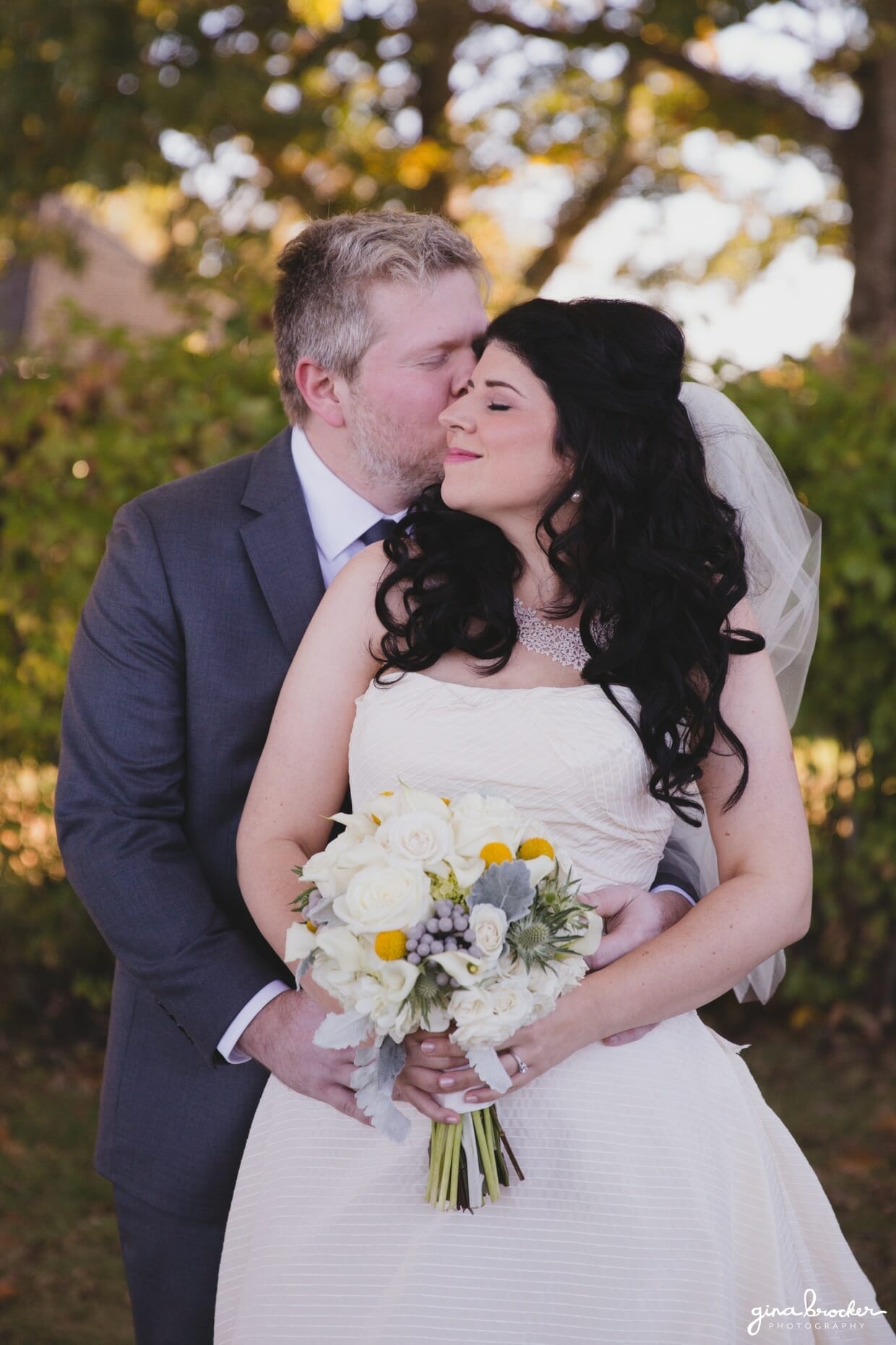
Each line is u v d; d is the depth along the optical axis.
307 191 10.25
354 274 2.34
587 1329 1.85
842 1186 3.78
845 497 4.33
